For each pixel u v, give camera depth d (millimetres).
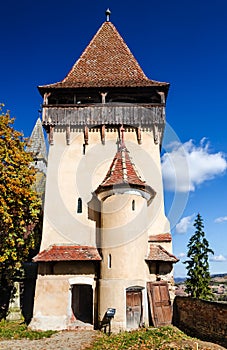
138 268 15992
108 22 24906
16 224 17312
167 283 16812
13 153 17188
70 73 21766
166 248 17500
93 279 16578
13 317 19266
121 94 20641
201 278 24703
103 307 15555
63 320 15898
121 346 12383
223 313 12758
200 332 14094
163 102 19750
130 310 15633
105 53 23031
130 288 15688
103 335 14523
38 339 14148
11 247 17219
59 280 16531
